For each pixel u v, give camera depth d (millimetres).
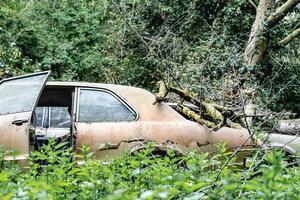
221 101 9867
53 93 8211
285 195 3236
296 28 18922
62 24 21703
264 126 9109
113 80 19047
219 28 19297
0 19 19578
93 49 20516
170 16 19547
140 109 7473
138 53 18766
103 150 7082
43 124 8727
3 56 16641
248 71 15266
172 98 9203
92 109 7395
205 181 3820
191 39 19547
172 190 3297
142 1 19562
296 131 9641
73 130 7137
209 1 19531
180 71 12219
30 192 3369
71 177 4535
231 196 3238
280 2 18734
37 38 20266
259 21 16938
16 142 6957
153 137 7234
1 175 3898
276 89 17328
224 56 14992
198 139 7344
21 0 22531
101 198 3723
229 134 7496
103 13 21672
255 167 4512
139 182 4090
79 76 20562
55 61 20125
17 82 7523
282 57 18078
